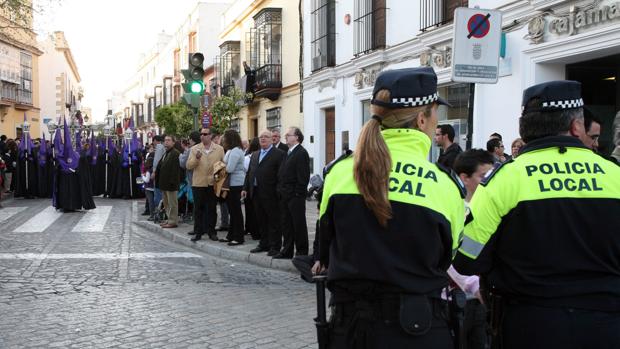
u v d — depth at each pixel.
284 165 8.14
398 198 2.12
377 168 2.10
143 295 6.49
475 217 2.43
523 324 2.35
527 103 2.55
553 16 8.70
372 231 2.12
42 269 7.84
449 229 2.15
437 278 2.16
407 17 12.83
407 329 2.06
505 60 9.64
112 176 19.67
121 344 4.80
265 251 8.95
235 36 28.56
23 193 18.98
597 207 2.30
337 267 2.19
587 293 2.27
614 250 2.29
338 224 2.19
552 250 2.30
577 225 2.30
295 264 2.81
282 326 5.36
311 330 5.23
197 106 12.10
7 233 11.24
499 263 2.47
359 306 2.14
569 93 2.45
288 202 8.12
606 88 9.45
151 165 13.11
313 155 18.23
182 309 5.92
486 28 5.69
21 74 34.94
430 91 2.26
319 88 17.58
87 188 15.34
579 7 8.19
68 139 14.80
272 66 21.30
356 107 15.31
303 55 18.89
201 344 4.83
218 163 9.69
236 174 9.56
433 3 11.78
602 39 7.79
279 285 7.14
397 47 13.05
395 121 2.25
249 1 25.55
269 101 22.72
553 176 2.36
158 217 12.51
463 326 2.37
